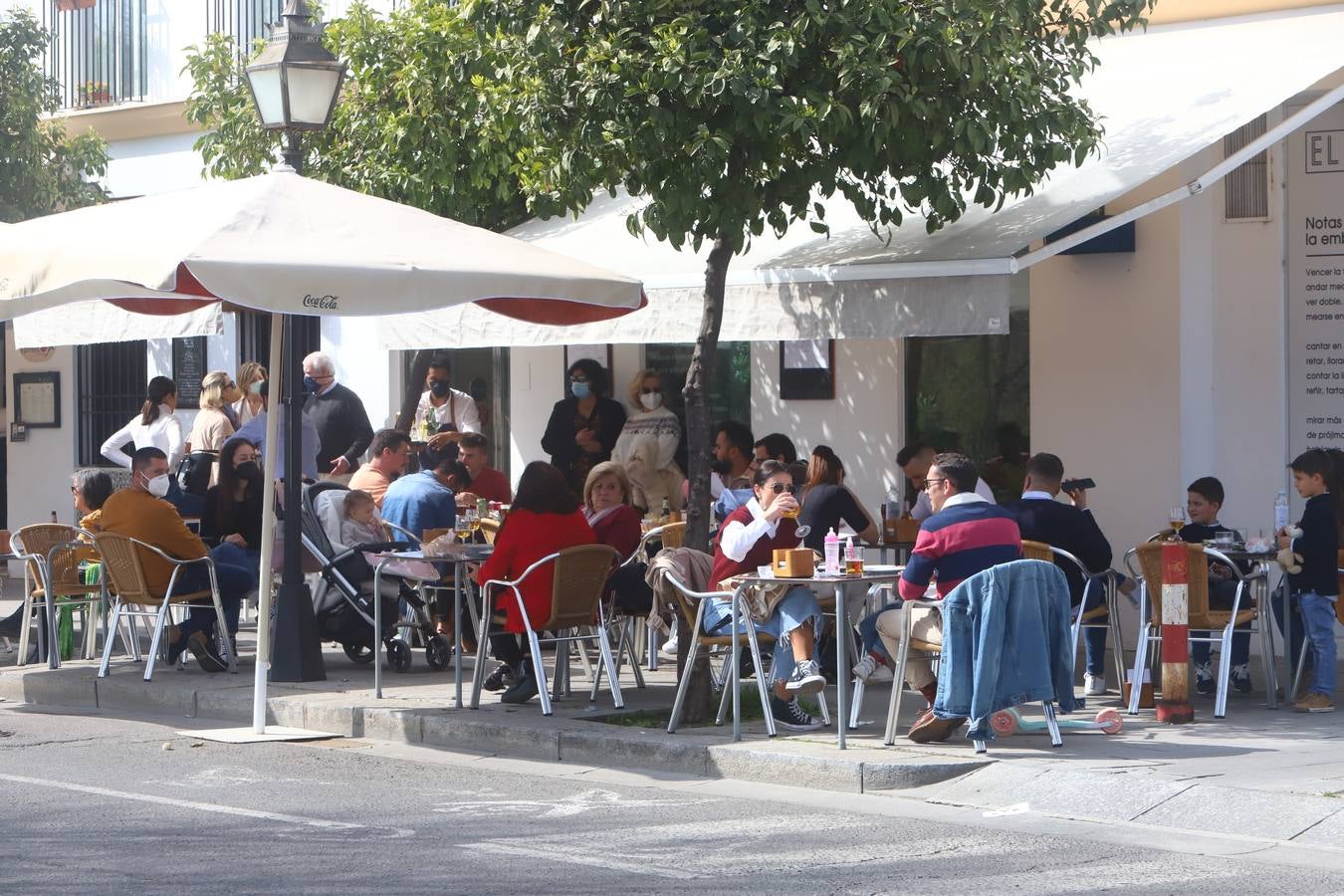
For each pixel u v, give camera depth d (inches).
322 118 523.2
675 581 442.6
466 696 508.7
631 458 690.8
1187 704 455.2
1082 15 544.1
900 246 533.3
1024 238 509.0
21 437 946.7
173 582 533.6
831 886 300.7
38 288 455.8
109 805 373.1
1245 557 471.5
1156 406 606.9
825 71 486.3
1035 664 408.5
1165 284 604.1
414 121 636.7
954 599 404.2
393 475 644.1
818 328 525.7
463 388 794.8
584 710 481.1
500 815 364.8
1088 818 360.8
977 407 645.9
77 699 543.8
